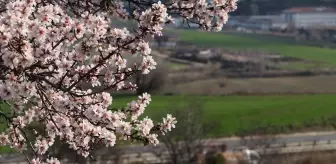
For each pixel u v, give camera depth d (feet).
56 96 38.83
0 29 29.96
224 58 388.16
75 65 37.93
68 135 38.45
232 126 232.32
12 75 31.99
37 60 33.53
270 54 426.10
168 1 38.75
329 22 645.51
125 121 39.91
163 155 175.22
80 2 40.98
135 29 36.40
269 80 334.03
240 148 183.62
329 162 187.62
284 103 283.79
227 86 311.27
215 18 38.99
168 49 411.95
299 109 271.90
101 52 36.50
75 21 33.86
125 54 38.34
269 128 211.00
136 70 38.81
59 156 119.03
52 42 34.24
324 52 451.53
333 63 390.01
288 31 599.57
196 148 174.19
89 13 37.45
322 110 269.03
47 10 32.14
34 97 40.37
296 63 388.37
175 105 204.64
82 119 37.70
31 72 35.17
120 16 40.11
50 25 33.86
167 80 273.54
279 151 188.65
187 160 172.35
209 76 327.06
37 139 42.19
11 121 41.27
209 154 165.37
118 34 36.88
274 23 631.15
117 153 160.97
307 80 337.11
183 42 469.16
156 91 265.13
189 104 194.29
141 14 35.60
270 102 285.43
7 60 30.66
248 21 634.84
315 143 204.33
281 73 348.38
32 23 31.37
